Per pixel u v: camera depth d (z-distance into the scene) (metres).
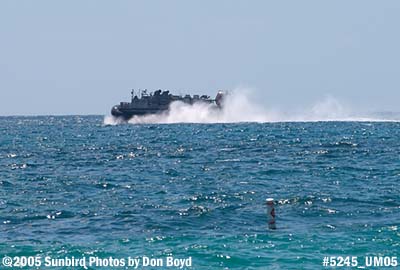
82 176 189.75
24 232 109.25
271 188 157.00
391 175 181.50
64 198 146.88
